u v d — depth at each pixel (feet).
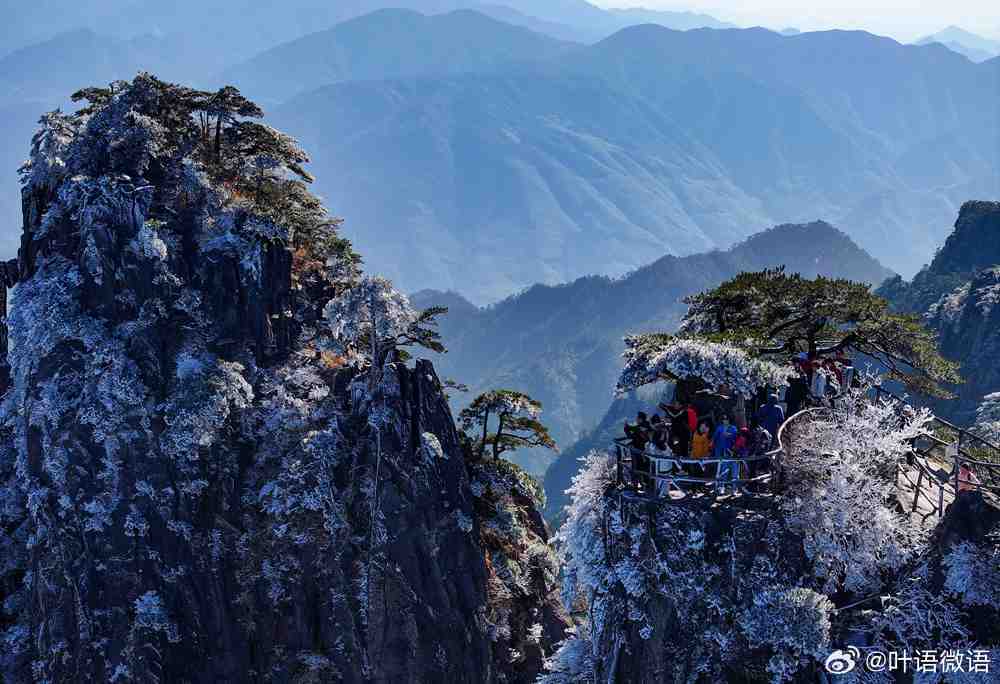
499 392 202.39
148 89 225.97
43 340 187.62
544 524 225.15
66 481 181.06
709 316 124.36
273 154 233.35
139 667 175.52
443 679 176.45
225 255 204.64
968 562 67.72
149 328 192.03
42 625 181.06
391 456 182.60
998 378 527.81
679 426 79.66
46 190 214.07
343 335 206.39
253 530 186.09
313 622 180.75
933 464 88.22
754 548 71.36
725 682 69.62
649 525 72.69
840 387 94.22
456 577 182.60
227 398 188.65
